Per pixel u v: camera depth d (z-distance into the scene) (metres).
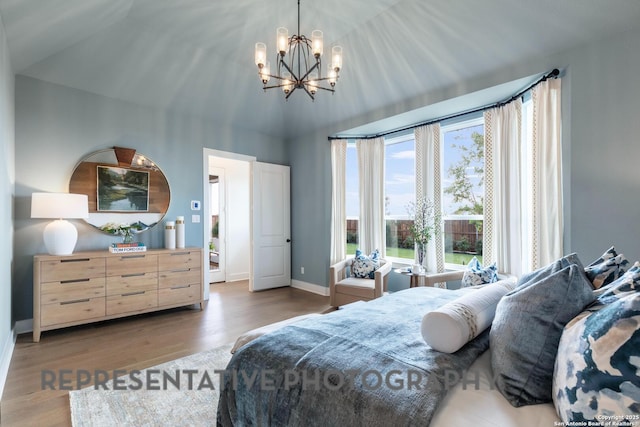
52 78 3.21
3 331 2.27
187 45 3.35
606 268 1.38
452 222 3.87
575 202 2.48
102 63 3.25
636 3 2.09
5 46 2.33
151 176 3.93
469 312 1.23
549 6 2.30
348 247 4.90
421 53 3.09
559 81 2.60
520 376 0.98
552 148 2.65
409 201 4.32
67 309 2.96
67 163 3.34
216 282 5.55
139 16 2.89
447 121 3.85
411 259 4.25
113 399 1.91
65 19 2.46
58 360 2.45
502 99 3.28
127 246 3.41
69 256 2.97
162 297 3.56
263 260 5.03
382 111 3.96
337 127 4.59
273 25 3.01
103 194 3.56
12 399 1.92
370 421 0.95
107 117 3.62
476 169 3.65
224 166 5.71
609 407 0.71
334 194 4.71
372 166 4.59
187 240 4.22
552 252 2.65
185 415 1.76
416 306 1.81
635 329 0.70
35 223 3.13
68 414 1.78
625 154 2.25
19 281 3.03
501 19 2.51
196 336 2.96
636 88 2.21
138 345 2.74
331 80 2.45
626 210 2.25
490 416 0.90
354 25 3.01
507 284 1.66
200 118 4.40
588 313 0.95
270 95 4.41
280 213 5.27
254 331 1.81
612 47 2.30
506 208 3.22
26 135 3.10
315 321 1.57
